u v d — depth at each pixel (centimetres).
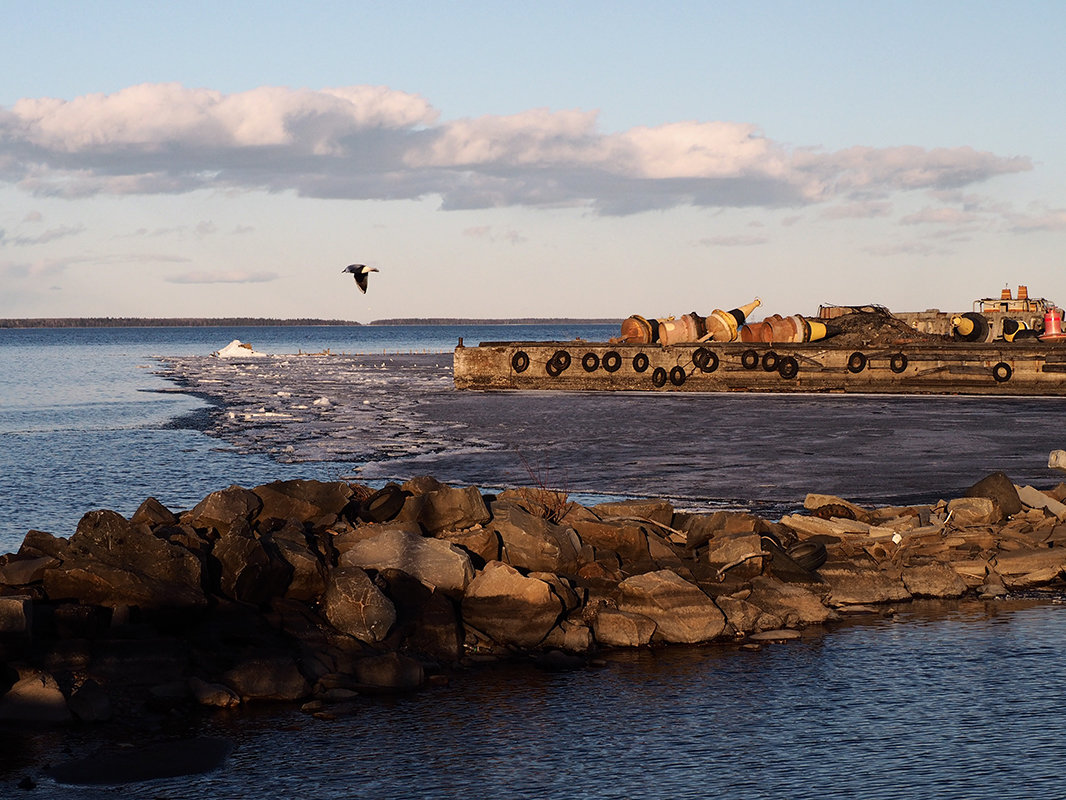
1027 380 6412
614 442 3934
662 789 975
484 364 7300
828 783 980
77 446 3988
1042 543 1933
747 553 1666
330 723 1159
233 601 1389
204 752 1072
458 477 3038
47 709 1155
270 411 5753
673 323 7156
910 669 1337
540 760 1049
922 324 7962
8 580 1327
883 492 2680
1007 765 1014
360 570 1427
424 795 969
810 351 6750
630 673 1338
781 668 1351
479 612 1451
